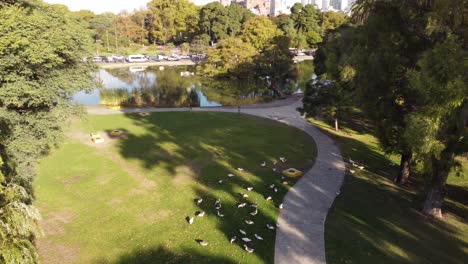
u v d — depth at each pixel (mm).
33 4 24156
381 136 25562
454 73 17266
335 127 44219
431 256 19609
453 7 18172
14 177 18219
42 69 21734
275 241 20797
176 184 28844
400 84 23359
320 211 24156
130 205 25484
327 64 36688
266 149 36719
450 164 21125
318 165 32438
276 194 26688
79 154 35281
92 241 21297
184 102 64250
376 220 23141
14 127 21250
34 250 14633
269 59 74688
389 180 29547
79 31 25609
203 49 120250
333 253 19656
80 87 25453
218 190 27578
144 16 154875
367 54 23812
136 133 42531
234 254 19797
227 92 73125
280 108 55562
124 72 101000
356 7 26312
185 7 153375
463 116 19453
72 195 26969
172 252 20141
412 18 21859
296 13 139625
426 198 24266
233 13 123500
